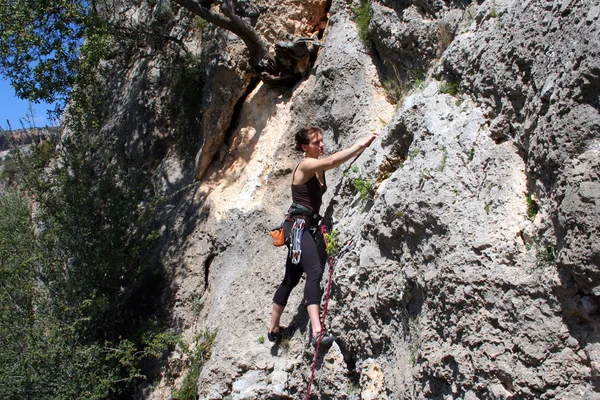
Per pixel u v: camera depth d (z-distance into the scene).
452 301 3.66
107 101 10.12
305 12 7.28
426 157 4.25
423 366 3.82
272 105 7.38
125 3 10.08
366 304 4.52
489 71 4.08
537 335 3.23
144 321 6.83
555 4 3.64
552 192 3.37
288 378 5.27
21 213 8.16
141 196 7.57
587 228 3.02
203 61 8.10
